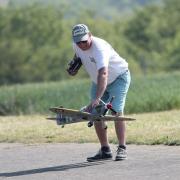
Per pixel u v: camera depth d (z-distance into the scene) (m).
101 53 25.22
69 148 29.84
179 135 30.19
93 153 28.34
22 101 57.03
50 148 30.14
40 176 24.19
